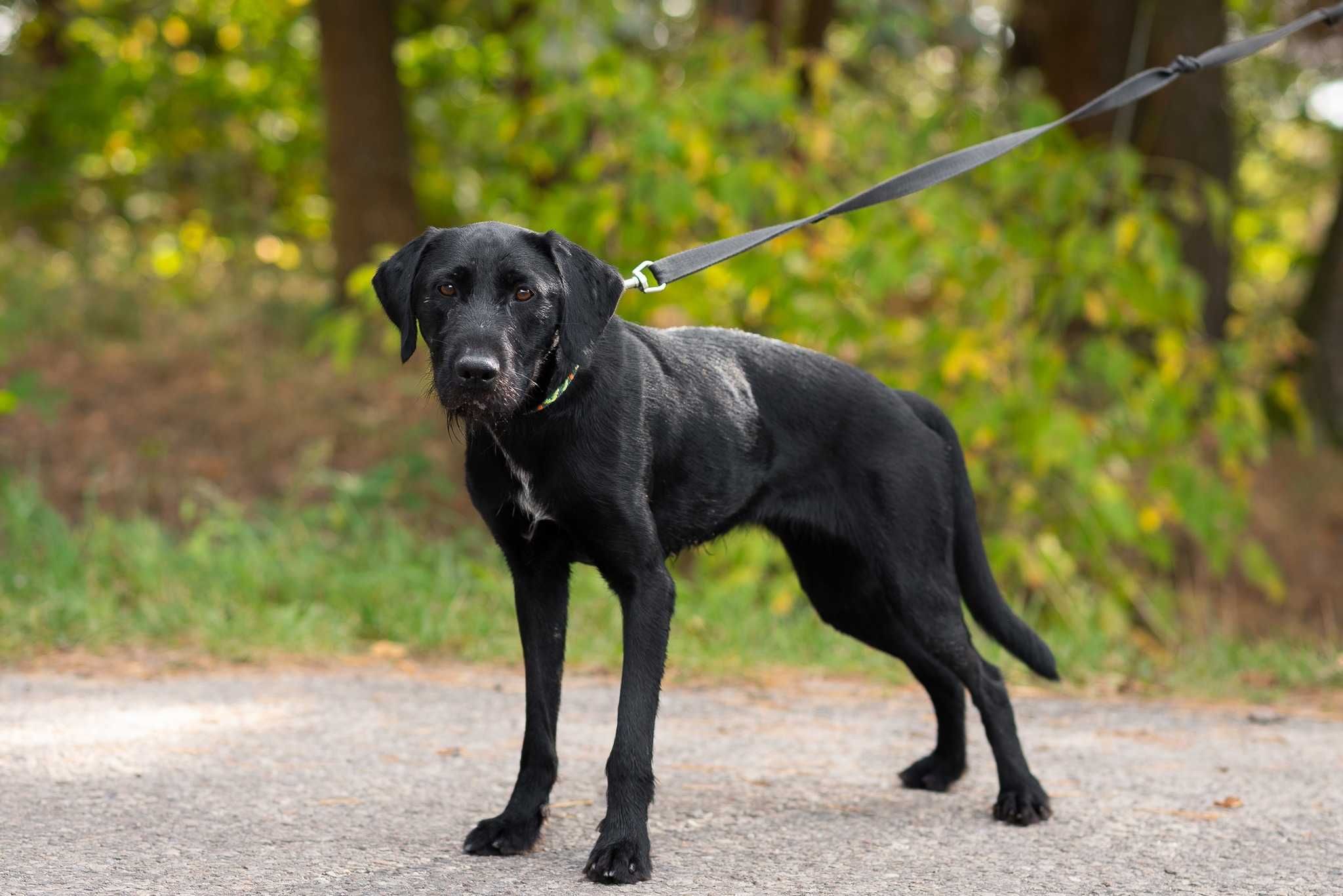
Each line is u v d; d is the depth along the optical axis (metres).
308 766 4.66
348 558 8.62
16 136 18.53
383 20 14.23
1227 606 11.92
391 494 10.92
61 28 18.73
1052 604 9.17
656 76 8.98
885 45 13.13
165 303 15.08
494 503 3.89
